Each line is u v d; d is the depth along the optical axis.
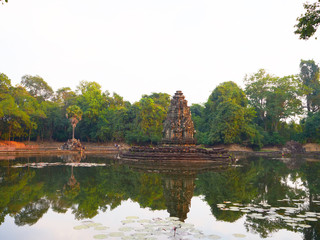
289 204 10.74
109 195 12.20
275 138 68.19
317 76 73.44
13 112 57.28
